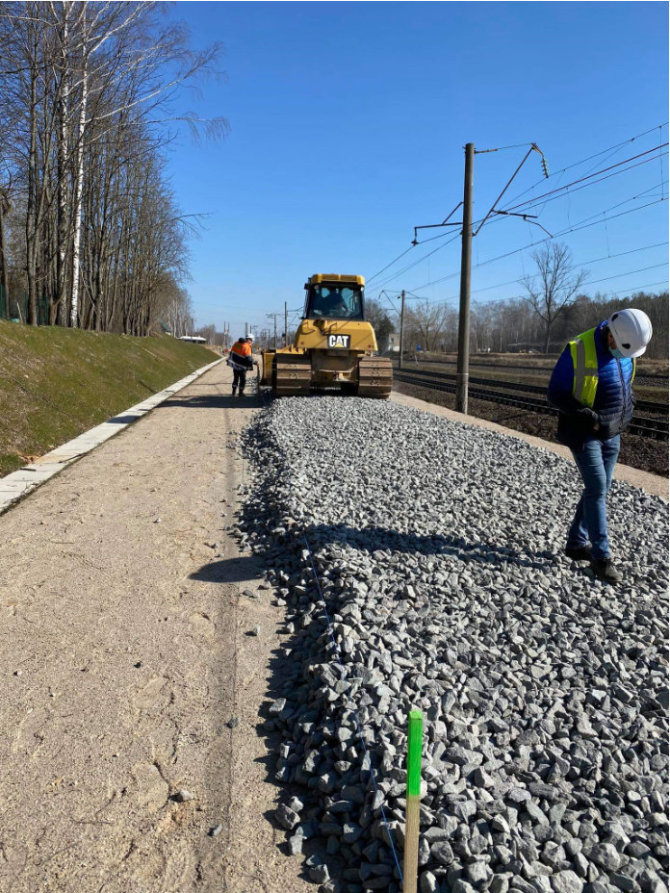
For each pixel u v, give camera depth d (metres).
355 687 3.19
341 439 10.05
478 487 7.22
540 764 2.71
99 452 9.84
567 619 4.00
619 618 4.03
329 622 3.96
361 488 7.07
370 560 4.85
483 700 3.12
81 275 25.97
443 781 2.55
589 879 2.18
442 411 17.50
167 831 2.50
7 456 8.69
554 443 12.16
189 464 9.13
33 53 15.56
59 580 4.86
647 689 3.24
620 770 2.66
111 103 19.27
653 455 12.05
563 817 2.42
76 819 2.54
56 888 2.22
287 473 7.75
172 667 3.67
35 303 17.22
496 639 3.77
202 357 49.25
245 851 2.42
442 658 3.54
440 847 2.23
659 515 6.27
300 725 3.06
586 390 4.33
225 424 13.32
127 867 2.32
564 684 3.32
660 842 2.29
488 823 2.35
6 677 3.52
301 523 5.71
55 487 7.64
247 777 2.83
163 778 2.79
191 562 5.32
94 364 16.67
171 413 15.00
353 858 2.37
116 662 3.70
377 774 2.62
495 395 22.08
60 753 2.92
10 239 28.70
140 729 3.11
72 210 20.56
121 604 4.46
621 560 4.95
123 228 32.41
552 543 5.34
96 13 16.89
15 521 6.28
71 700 3.32
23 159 18.14
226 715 3.25
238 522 6.45
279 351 16.17
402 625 3.84
